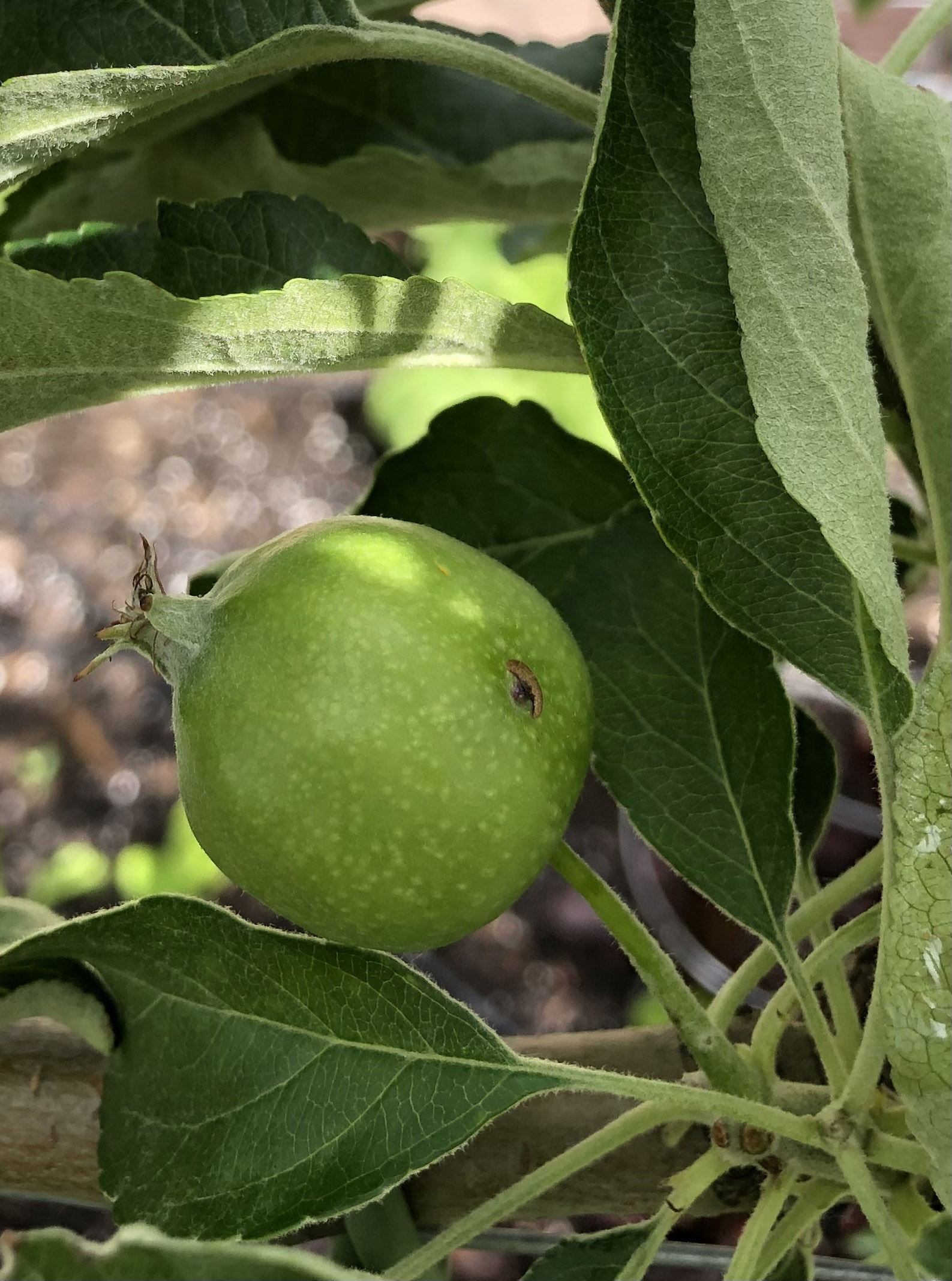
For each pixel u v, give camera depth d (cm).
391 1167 12
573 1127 14
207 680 11
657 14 11
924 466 12
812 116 11
